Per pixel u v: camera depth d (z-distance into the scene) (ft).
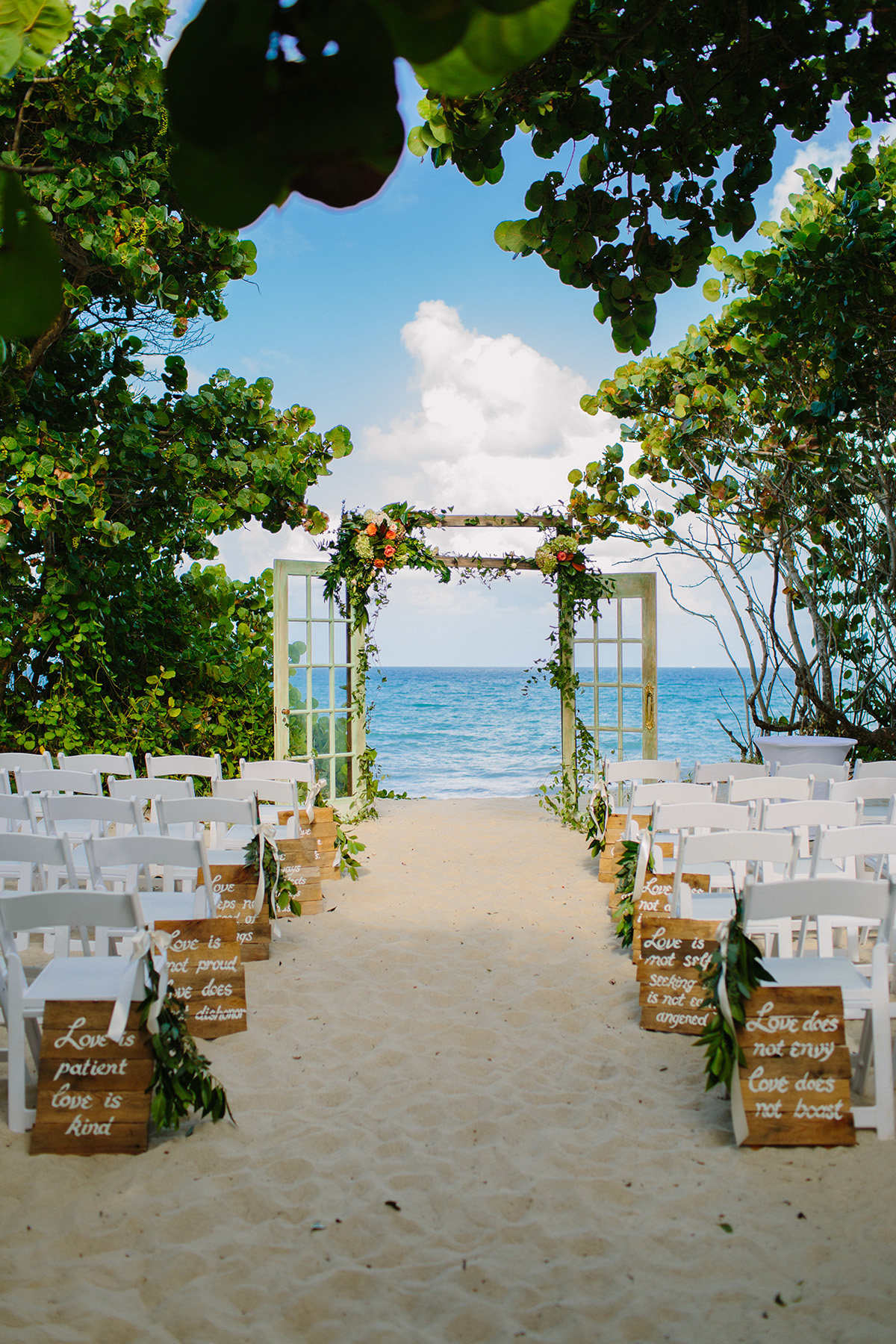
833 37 8.26
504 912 17.57
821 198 22.03
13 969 9.30
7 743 23.41
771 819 12.64
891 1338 6.40
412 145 8.88
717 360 25.18
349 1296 7.02
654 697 25.68
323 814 20.38
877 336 18.48
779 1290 6.97
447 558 27.09
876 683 25.98
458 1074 10.73
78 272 21.65
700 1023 11.73
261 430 24.82
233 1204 8.18
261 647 27.73
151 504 24.52
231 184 1.12
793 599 26.99
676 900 12.15
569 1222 7.91
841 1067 9.10
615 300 8.43
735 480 26.48
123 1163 8.77
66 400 23.56
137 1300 6.93
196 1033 11.69
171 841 11.15
